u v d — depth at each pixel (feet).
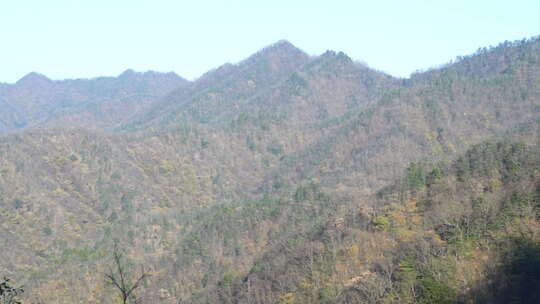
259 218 434.30
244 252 395.55
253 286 300.61
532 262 220.43
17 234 449.89
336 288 255.09
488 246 244.63
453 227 268.00
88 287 373.61
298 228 382.42
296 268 292.61
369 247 280.72
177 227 502.79
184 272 390.83
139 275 396.37
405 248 261.85
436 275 228.02
